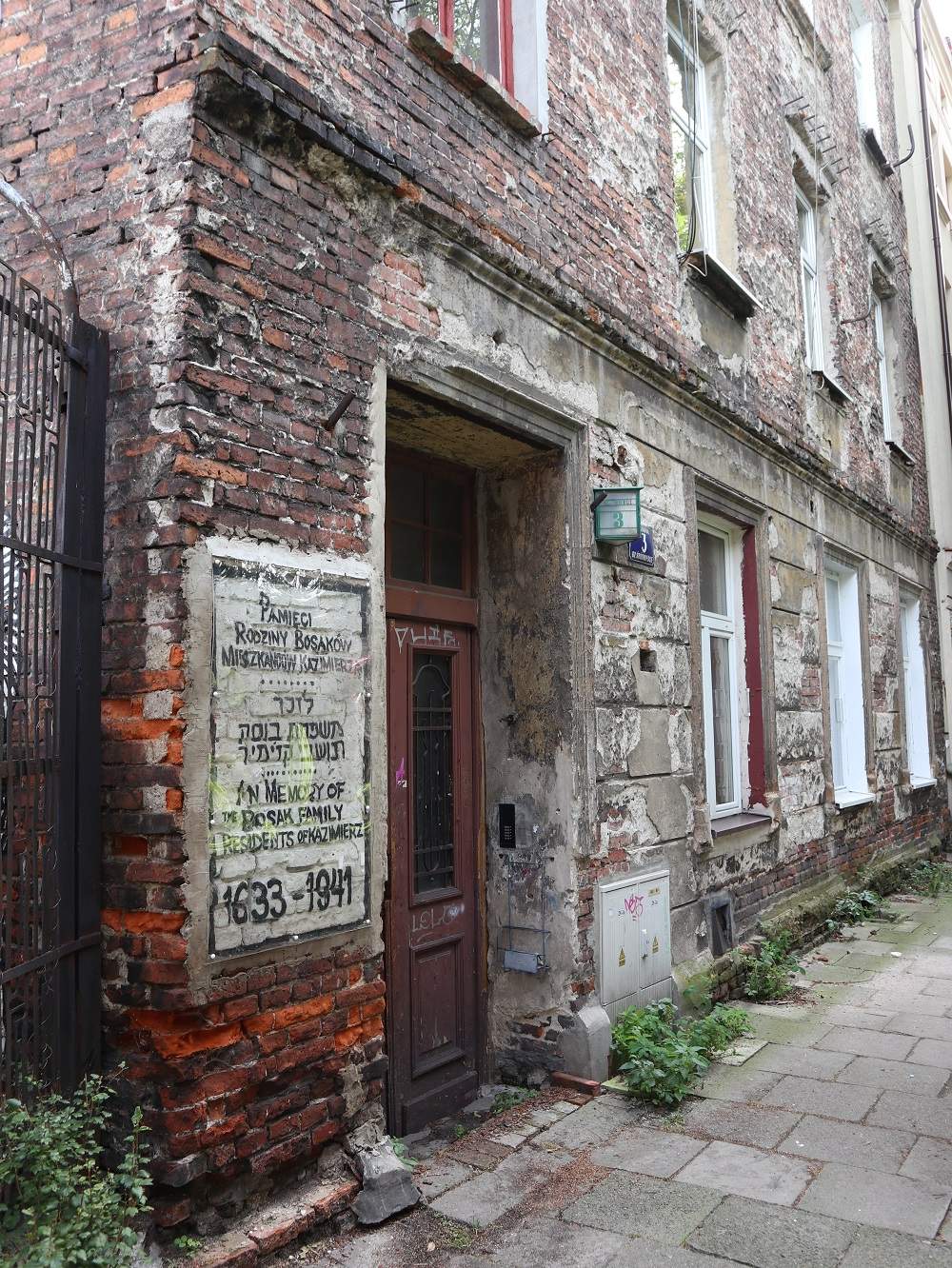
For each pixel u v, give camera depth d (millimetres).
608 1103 4590
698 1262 3188
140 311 3207
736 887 6695
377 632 3756
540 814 5086
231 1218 3143
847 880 9000
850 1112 4391
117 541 3172
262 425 3350
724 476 6965
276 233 3453
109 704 3158
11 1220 2650
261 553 3299
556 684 5094
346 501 3660
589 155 5457
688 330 6496
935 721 12906
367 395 3801
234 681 3174
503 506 5316
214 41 3154
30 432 2928
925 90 14305
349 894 3545
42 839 2896
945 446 14164
